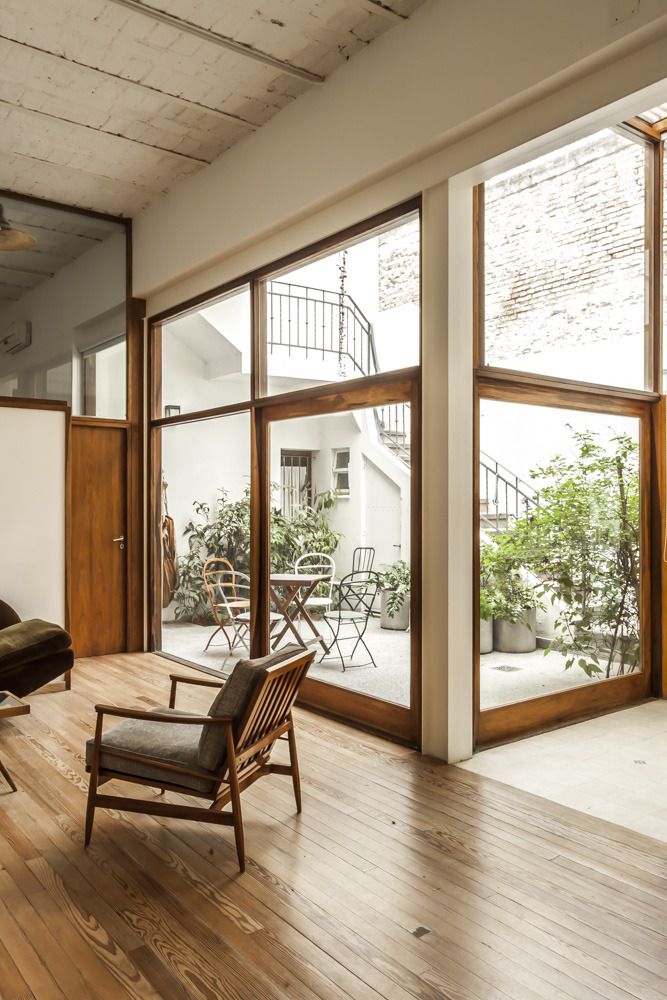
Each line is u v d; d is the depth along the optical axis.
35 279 6.64
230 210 5.64
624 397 5.14
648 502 5.39
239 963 2.27
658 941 2.39
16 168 6.03
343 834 3.15
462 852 2.99
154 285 6.72
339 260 4.85
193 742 3.09
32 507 5.84
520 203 4.50
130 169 6.04
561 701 4.73
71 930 2.45
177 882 2.76
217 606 6.14
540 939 2.40
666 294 5.43
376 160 4.26
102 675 6.07
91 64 4.59
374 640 4.59
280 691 3.17
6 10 4.06
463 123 3.69
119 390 7.08
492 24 3.53
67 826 3.25
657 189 5.37
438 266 4.01
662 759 4.09
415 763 4.00
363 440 4.66
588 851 3.01
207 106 5.05
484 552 4.25
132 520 7.12
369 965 2.26
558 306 4.68
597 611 5.01
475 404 4.17
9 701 3.79
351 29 4.18
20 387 6.52
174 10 4.04
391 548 4.45
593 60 3.12
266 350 5.53
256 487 5.62
